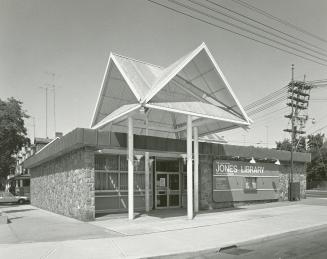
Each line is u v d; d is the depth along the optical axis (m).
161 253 8.75
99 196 17.97
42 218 17.38
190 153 15.43
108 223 14.34
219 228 12.61
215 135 23.91
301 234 12.09
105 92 16.28
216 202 20.55
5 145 34.56
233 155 21.59
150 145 17.22
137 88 14.02
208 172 20.48
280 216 16.14
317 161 61.69
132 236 11.15
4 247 9.64
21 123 35.88
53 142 19.34
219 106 16.59
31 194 30.92
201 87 16.27
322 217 15.74
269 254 8.88
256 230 12.15
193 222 14.21
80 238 10.91
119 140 16.12
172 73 14.03
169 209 19.89
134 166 19.38
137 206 19.25
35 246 9.73
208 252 9.29
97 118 17.17
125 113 14.39
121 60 15.55
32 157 26.84
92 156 15.76
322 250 9.25
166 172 20.72
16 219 17.19
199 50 14.70
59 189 19.78
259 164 23.75
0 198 36.25
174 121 20.41
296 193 25.95
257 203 23.52
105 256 8.49
